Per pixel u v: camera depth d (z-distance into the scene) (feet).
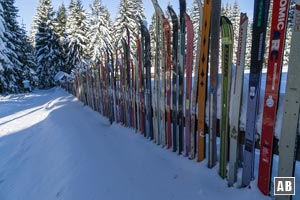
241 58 7.79
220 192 8.04
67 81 64.69
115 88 19.43
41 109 40.04
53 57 100.12
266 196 7.22
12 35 79.05
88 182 10.33
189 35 10.14
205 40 9.23
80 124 21.50
